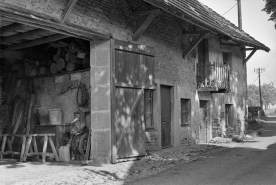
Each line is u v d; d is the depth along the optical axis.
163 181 7.25
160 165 9.26
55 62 11.28
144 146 10.44
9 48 11.28
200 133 15.81
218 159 10.17
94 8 9.12
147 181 7.30
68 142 10.48
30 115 11.55
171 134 13.28
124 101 9.80
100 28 9.31
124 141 9.72
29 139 10.09
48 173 8.18
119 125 9.56
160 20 12.38
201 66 15.61
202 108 16.16
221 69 15.80
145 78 10.65
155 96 12.15
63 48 11.12
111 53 9.49
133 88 10.13
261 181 6.95
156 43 12.24
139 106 10.32
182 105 14.45
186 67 14.41
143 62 10.62
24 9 7.12
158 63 12.31
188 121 14.63
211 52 16.64
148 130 11.83
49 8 7.75
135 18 10.84
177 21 13.57
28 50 12.13
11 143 11.25
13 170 8.63
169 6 9.77
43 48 12.23
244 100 21.00
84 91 10.47
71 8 7.84
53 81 11.49
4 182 7.27
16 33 10.02
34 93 11.91
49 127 10.64
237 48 20.17
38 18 7.50
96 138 9.51
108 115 9.40
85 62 10.71
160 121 12.32
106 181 7.35
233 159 10.09
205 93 16.03
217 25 14.09
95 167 8.91
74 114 10.39
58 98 11.30
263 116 50.97
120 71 9.73
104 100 9.48
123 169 8.63
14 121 11.91
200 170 8.41
